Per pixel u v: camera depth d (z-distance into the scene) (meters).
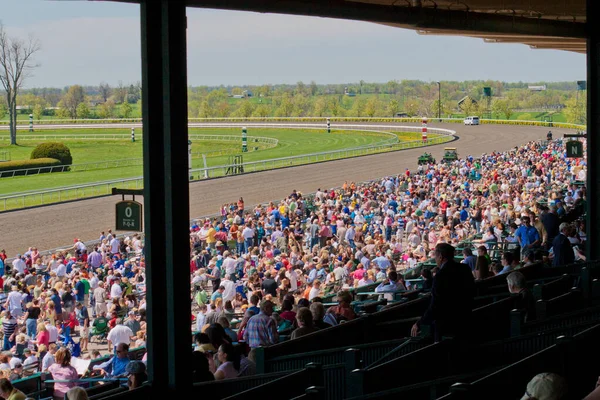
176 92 7.25
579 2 17.70
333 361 7.48
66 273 22.14
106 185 46.78
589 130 13.59
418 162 54.34
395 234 27.97
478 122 108.38
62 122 122.62
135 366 7.48
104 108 159.38
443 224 27.31
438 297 6.94
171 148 7.26
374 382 5.72
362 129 107.00
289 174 50.94
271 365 7.70
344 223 28.12
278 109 165.62
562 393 4.01
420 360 6.17
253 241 26.06
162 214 7.38
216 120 125.50
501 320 8.09
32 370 14.20
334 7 10.65
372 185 39.09
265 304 9.01
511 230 18.14
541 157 48.88
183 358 7.47
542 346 6.40
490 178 38.88
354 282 17.16
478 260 11.64
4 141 95.94
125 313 17.86
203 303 18.64
